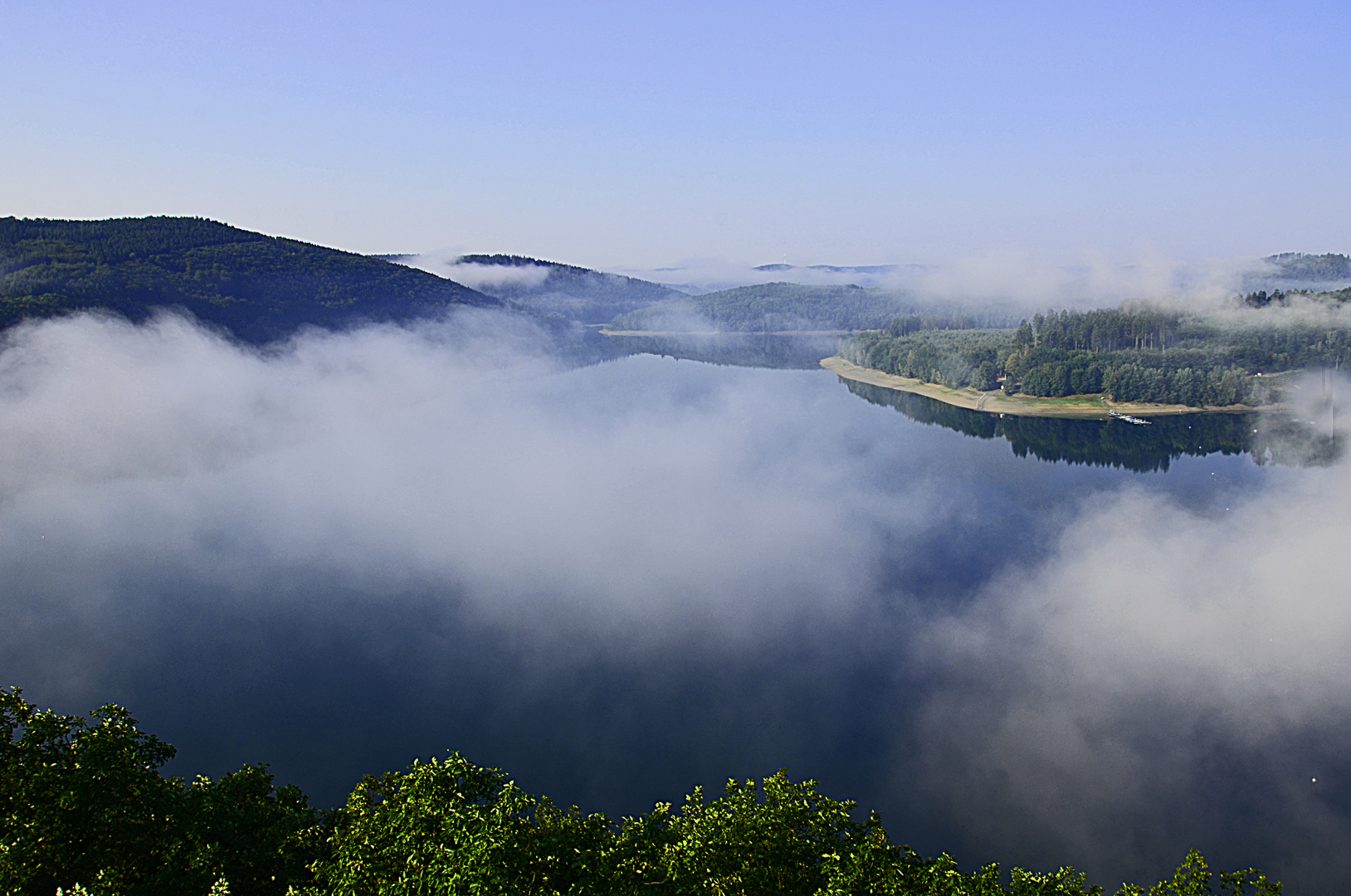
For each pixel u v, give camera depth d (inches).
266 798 1587.1
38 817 1219.2
